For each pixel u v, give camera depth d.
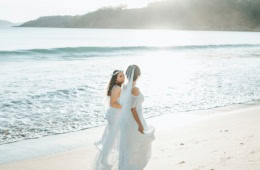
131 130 3.98
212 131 7.28
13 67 19.84
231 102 11.87
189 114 9.98
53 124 8.59
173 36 96.25
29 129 8.06
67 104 10.98
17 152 6.35
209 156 5.21
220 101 12.02
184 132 7.38
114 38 73.25
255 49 45.62
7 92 12.32
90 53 31.62
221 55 34.78
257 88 14.76
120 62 25.27
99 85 14.64
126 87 4.02
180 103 11.61
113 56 30.58
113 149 4.14
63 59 26.25
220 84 15.77
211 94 13.34
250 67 23.17
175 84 15.67
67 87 13.88
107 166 4.14
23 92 12.47
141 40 65.69
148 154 4.11
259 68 22.53
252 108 10.67
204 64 25.36
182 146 6.03
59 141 7.16
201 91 13.99
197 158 5.16
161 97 12.62
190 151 5.62
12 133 7.68
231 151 5.37
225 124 8.09
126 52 35.16
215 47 47.31
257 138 6.14
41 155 6.17
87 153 6.21
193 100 12.16
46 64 22.19
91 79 16.20
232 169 4.50
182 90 14.15
